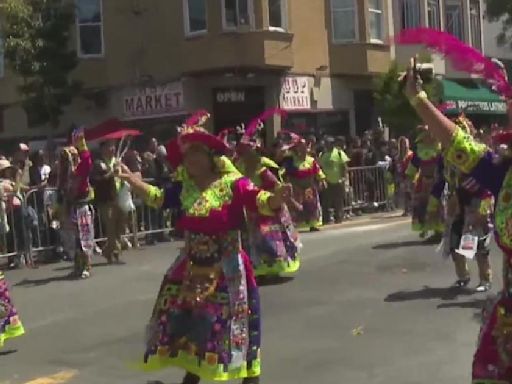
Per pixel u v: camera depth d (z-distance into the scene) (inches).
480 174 147.3
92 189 460.4
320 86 989.2
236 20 888.3
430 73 150.4
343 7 1013.2
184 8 904.3
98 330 326.0
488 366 148.1
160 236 594.9
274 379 249.1
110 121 265.6
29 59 863.1
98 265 489.7
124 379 258.4
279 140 603.5
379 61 1034.1
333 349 282.4
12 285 433.4
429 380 242.4
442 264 441.7
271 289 393.7
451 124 147.6
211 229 209.9
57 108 908.0
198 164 213.0
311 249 516.7
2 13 867.4
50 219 514.6
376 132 863.1
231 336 208.2
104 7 951.0
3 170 496.1
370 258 472.1
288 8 932.6
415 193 499.5
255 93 920.3
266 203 206.7
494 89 151.7
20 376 264.5
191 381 230.5
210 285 209.0
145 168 579.8
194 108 903.7
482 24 1350.9
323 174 637.9
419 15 1144.2
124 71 946.1
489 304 152.4
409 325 311.9
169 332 210.7
